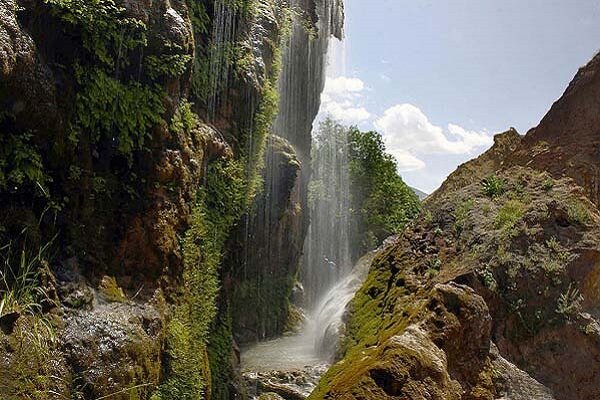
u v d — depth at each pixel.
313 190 24.58
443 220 8.59
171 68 5.96
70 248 4.89
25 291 4.13
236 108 8.91
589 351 6.21
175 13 6.17
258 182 9.90
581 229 6.98
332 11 19.08
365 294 9.06
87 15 4.93
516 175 8.76
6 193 4.34
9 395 3.60
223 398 7.12
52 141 4.66
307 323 15.58
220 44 8.55
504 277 6.72
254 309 13.29
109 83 5.29
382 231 26.09
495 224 7.51
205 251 6.95
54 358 4.11
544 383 6.06
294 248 16.16
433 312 5.59
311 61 17.31
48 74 4.54
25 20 4.45
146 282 5.68
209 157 7.54
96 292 5.00
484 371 5.62
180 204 6.32
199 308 6.62
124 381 4.60
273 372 8.86
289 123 16.06
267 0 11.08
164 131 5.97
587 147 9.19
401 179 29.59
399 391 4.68
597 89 9.36
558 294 6.52
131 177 5.64
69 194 4.92
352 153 28.31
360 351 6.23
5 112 4.20
